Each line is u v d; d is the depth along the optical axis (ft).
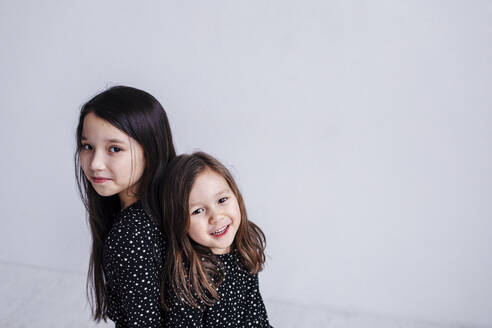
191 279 3.06
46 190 7.51
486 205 5.95
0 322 6.50
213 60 6.14
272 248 6.77
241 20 5.93
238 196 3.27
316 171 6.30
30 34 6.73
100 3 6.34
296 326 6.52
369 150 6.07
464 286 6.34
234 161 6.44
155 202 3.10
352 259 6.61
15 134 7.31
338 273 6.72
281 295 7.01
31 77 6.94
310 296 6.92
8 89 7.09
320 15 5.73
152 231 3.04
